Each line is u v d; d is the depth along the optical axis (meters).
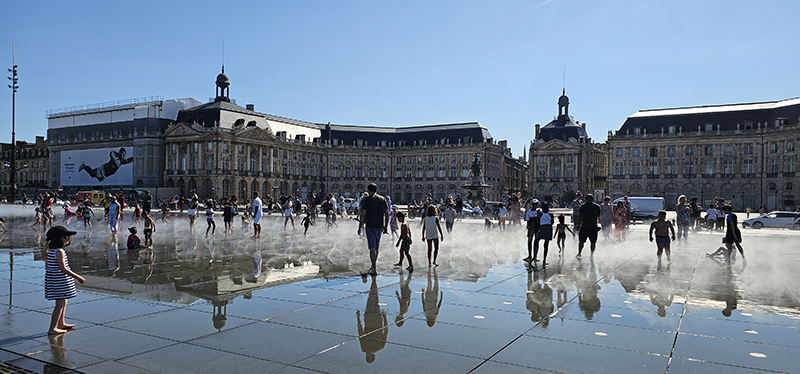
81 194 86.56
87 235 26.86
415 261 16.83
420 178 133.00
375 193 14.04
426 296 11.12
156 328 8.53
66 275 8.41
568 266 15.98
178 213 59.19
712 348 7.64
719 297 11.21
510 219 33.00
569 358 7.19
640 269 15.45
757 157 100.44
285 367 6.81
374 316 9.39
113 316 9.27
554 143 125.19
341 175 131.62
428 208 15.72
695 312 9.81
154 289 11.69
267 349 7.52
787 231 36.44
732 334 8.36
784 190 96.19
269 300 10.62
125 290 11.55
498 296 11.20
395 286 12.25
